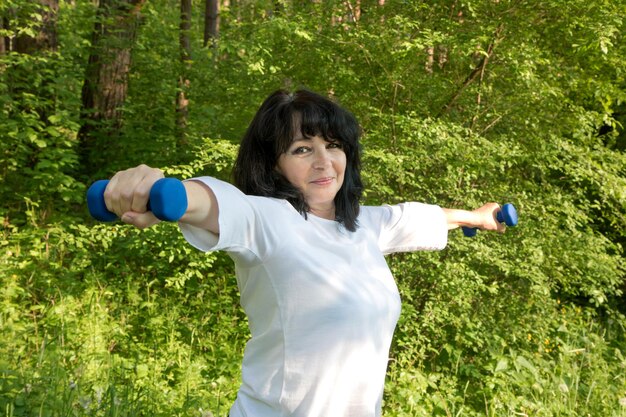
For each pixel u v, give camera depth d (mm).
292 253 1459
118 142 6711
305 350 1467
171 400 3773
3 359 3670
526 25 5027
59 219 5875
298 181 1575
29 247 5527
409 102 5301
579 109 5379
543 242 4902
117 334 4598
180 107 6977
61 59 6582
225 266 5730
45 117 6750
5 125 5766
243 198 1419
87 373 3729
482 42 4914
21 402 3043
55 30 7176
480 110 5285
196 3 11320
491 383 4453
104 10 7059
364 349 1504
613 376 5148
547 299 5105
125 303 5254
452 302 4895
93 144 7094
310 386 1475
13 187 6445
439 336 4984
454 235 4664
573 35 5160
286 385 1484
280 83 5504
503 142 4977
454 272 4535
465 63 5238
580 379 4992
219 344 4879
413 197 4934
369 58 5094
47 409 3059
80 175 6805
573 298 7121
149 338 4766
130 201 1055
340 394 1490
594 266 5043
